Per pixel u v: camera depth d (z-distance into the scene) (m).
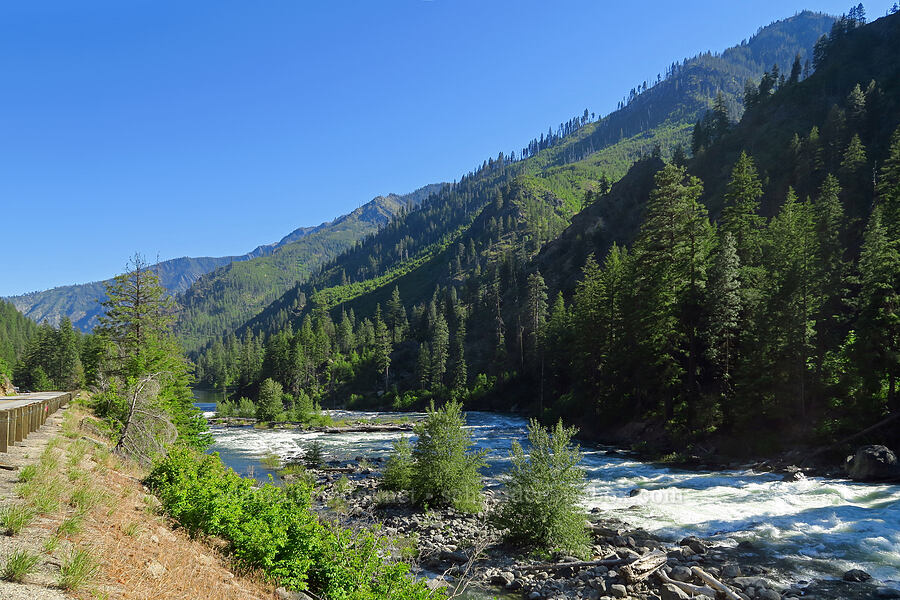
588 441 49.34
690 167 121.75
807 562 15.52
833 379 34.22
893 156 56.72
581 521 18.08
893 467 25.31
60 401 32.25
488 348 118.12
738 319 41.19
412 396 108.25
